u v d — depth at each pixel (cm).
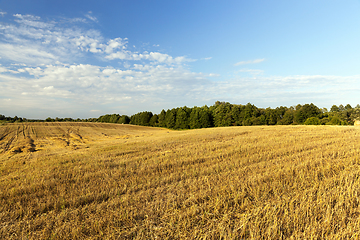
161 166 948
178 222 421
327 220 391
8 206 534
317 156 1009
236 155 1139
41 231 416
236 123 7644
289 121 7112
